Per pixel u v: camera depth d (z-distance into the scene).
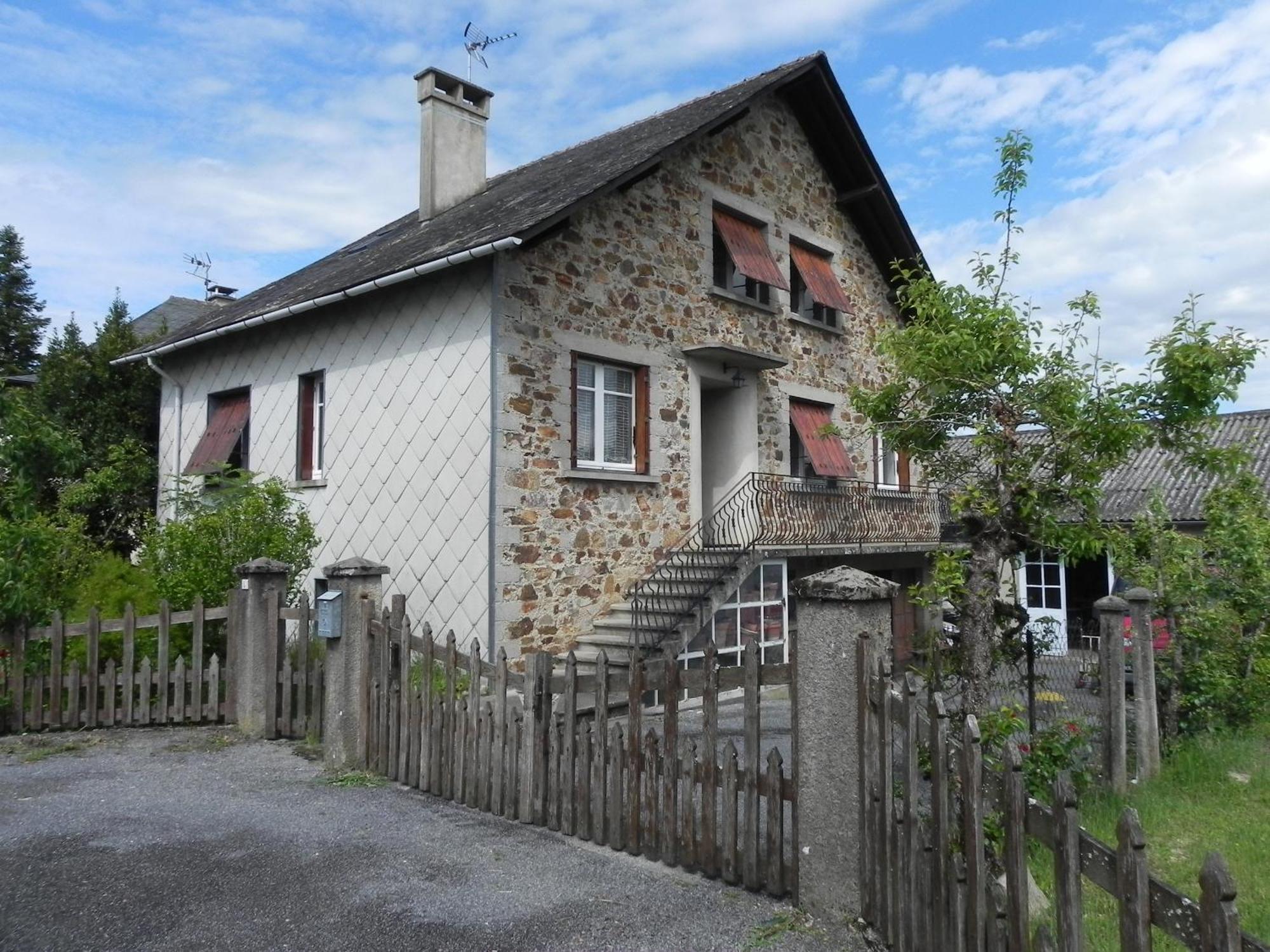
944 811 3.46
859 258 16.64
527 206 11.09
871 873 4.06
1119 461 5.31
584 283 11.10
